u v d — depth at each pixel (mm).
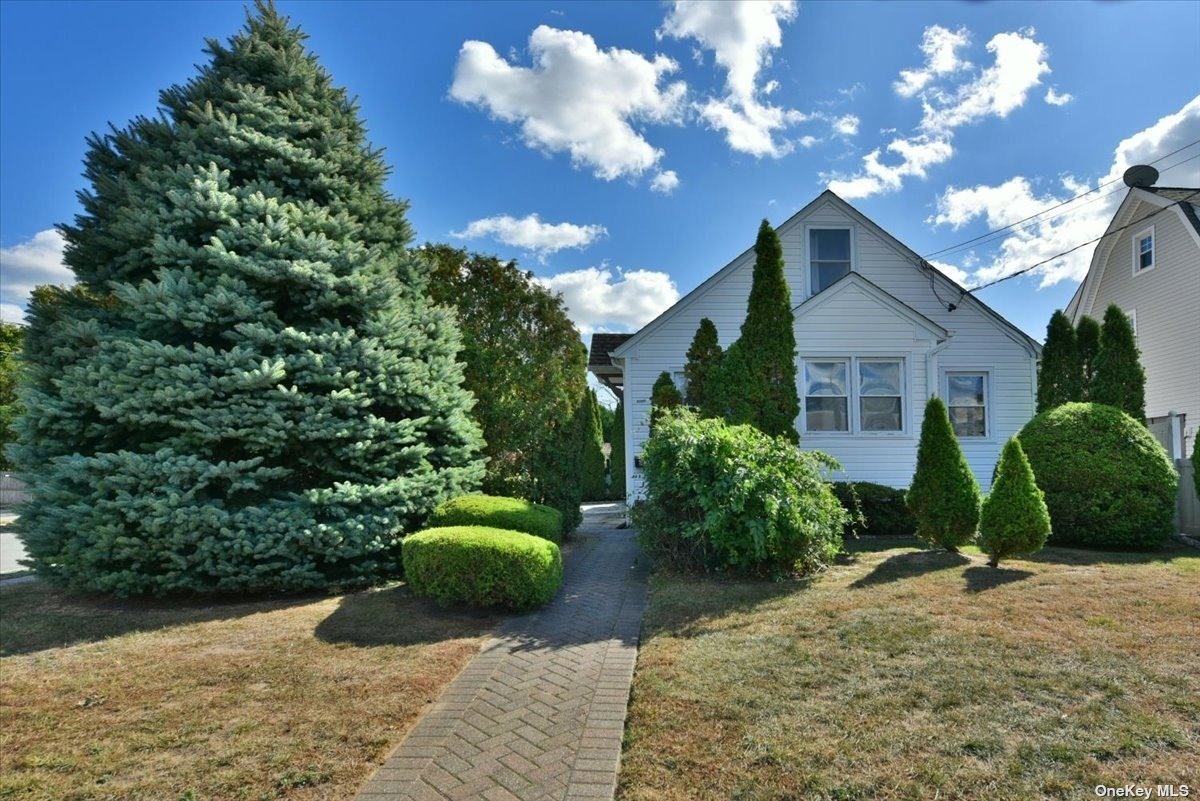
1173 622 4254
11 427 6066
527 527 6781
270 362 5969
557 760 2748
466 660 4180
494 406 9469
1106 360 9945
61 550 5875
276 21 7277
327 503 6078
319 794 2520
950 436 7246
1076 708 2969
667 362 11742
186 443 5797
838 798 2338
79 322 5969
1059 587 5270
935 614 4570
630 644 4414
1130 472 7461
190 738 3023
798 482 6574
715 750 2738
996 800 2279
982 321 11773
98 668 4062
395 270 7668
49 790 2566
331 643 4539
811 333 10422
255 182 6617
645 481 7465
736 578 6324
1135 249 16672
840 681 3404
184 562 5625
